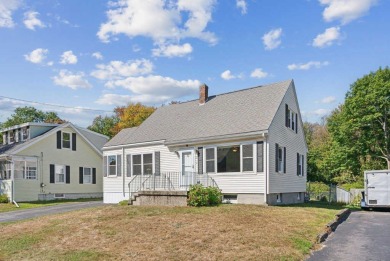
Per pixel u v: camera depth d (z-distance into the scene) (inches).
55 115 2381.9
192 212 554.9
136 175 959.0
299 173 982.4
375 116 1365.7
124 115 2107.5
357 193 1034.1
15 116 2255.2
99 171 1444.4
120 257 339.0
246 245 369.4
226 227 446.3
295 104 963.3
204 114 934.4
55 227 481.7
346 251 371.9
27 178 1189.7
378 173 828.6
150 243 382.3
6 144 1369.3
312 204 906.1
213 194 655.1
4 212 858.1
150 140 940.0
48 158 1257.4
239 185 765.3
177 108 1074.1
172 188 864.3
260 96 889.5
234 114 857.5
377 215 701.3
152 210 574.6
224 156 795.4
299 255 344.2
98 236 419.2
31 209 895.1
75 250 366.9
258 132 735.7
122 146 1017.5
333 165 1571.1
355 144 1471.5
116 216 528.7
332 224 509.7
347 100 1486.2
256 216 525.0
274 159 776.3
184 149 866.1
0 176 1222.3
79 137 1378.0
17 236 443.8
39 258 344.8
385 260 337.4
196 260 325.1
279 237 402.6
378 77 1406.3
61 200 1233.4
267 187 728.3
